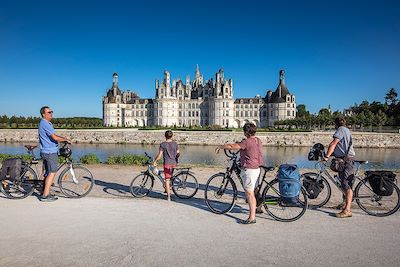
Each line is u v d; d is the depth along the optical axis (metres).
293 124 137.38
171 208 10.21
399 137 72.44
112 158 21.78
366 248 7.18
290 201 8.97
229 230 8.25
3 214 9.38
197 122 169.12
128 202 10.89
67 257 6.63
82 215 9.35
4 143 78.50
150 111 175.00
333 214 9.69
